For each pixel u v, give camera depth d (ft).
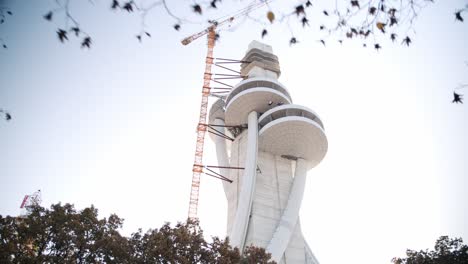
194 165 303.07
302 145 257.96
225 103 293.23
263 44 332.39
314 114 259.39
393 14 31.22
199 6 26.76
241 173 259.80
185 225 128.36
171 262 110.73
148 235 122.42
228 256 123.44
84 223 115.34
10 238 103.65
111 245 109.70
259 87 267.80
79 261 108.99
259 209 239.91
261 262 131.85
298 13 28.14
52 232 109.40
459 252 113.60
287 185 258.78
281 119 247.70
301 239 236.84
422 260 118.83
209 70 352.28
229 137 292.40
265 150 267.80
